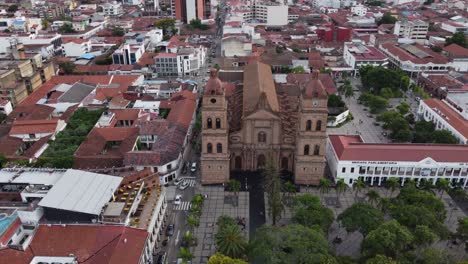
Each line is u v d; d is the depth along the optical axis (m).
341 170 136.00
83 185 107.06
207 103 125.31
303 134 129.38
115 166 139.75
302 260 85.25
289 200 129.25
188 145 166.50
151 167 137.38
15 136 163.38
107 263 87.12
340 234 115.25
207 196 132.75
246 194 133.62
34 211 98.50
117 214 99.00
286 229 94.00
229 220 105.31
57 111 195.75
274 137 137.00
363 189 136.62
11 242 95.81
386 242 90.56
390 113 178.50
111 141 160.62
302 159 133.50
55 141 159.00
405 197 113.44
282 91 184.38
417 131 168.62
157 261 103.94
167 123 164.12
